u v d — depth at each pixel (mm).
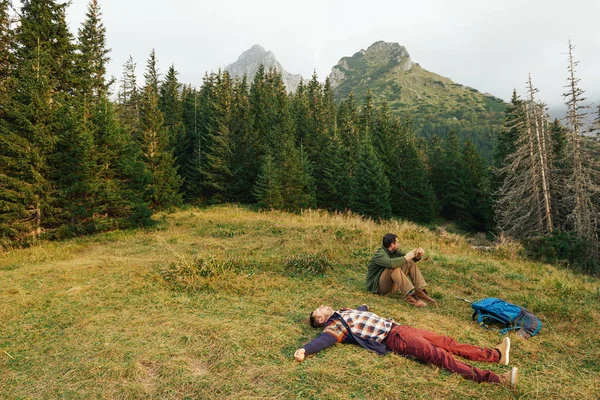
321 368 3164
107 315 4684
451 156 52125
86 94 20062
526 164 22531
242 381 2990
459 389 2895
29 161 12359
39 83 13367
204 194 33406
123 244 11469
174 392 2869
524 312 4535
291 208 26641
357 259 8172
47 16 17281
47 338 4082
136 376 3109
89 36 27578
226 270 6664
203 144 36406
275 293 5641
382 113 52031
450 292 6023
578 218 18688
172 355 3490
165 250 10031
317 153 36875
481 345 3898
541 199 22688
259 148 32750
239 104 35875
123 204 15836
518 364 3469
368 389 2879
